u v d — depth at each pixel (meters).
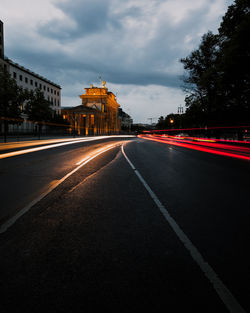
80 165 8.65
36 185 5.27
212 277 1.91
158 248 2.42
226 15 22.31
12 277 1.89
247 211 3.62
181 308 1.55
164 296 1.67
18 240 2.56
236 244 2.52
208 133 33.50
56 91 63.81
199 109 32.16
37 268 2.02
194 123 36.16
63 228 2.91
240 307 1.57
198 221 3.20
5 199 4.12
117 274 1.94
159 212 3.55
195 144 26.50
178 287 1.78
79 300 1.62
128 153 14.23
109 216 3.35
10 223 3.03
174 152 15.37
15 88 31.08
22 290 1.73
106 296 1.67
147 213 3.50
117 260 2.17
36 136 37.12
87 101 83.75
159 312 1.51
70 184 5.41
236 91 20.67
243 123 23.62
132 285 1.80
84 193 4.62
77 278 1.88
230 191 4.90
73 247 2.42
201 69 32.25
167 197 4.40
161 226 3.01
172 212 3.56
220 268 2.05
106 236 2.70
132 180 5.99
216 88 25.11
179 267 2.06
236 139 27.11
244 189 5.08
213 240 2.62
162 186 5.33
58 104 65.31
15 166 8.18
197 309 1.55
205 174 6.99
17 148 16.23
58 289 1.74
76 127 67.94
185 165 9.02
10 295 1.68
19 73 45.78
